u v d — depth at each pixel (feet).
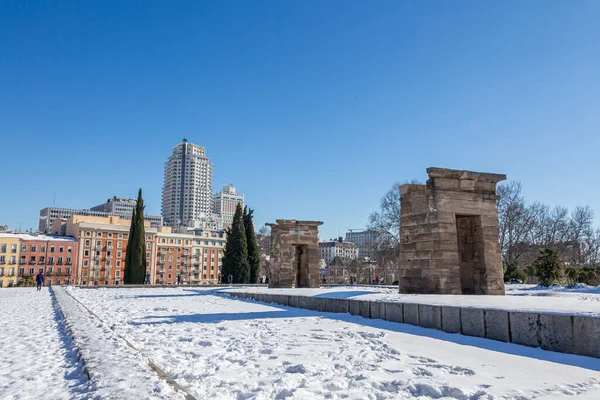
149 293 121.19
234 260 242.17
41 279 144.05
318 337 38.34
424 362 28.02
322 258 603.26
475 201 70.74
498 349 32.42
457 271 66.80
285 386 22.39
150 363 25.40
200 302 84.12
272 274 128.47
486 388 22.04
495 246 71.20
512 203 188.03
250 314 59.36
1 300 94.89
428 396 21.13
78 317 49.47
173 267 404.77
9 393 20.72
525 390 21.72
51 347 33.37
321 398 20.56
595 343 29.04
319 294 68.08
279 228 129.29
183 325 47.34
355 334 39.68
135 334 40.57
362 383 23.02
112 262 360.28
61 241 339.98
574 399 20.33
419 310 44.27
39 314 60.95
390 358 29.35
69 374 24.43
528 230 194.70
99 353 27.37
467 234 74.38
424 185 72.33
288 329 43.73
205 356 30.09
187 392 19.61
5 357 29.76
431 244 67.62
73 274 342.23
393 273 256.52
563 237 216.95
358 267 342.23
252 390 22.00
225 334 40.50
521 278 151.53
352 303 55.93
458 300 46.29
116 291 134.62
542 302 41.22
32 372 25.11
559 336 31.27
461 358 29.25
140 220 221.25
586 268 121.80
